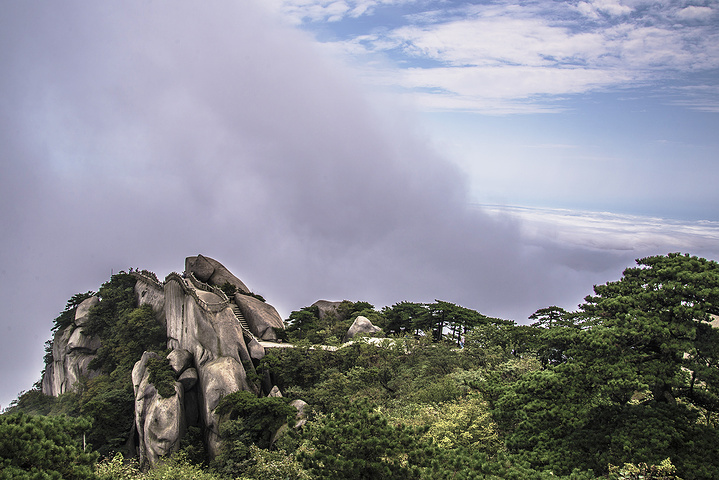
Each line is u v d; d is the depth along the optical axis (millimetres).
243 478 34094
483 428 32156
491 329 55719
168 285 65750
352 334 66688
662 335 28703
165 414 49406
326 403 48094
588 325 38000
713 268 30641
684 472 25000
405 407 40594
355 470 22109
